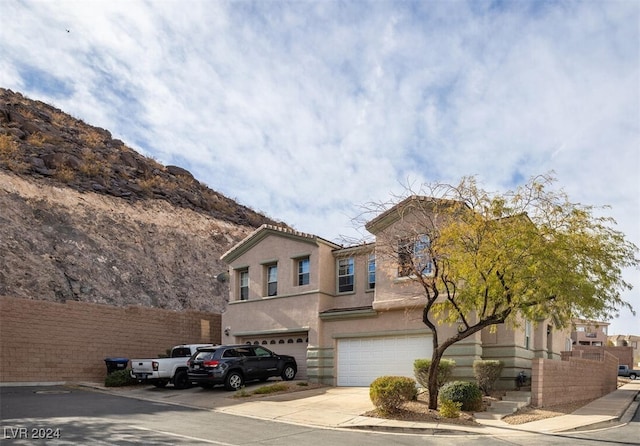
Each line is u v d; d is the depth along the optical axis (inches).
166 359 849.5
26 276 1163.3
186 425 514.9
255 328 987.3
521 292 575.5
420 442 459.5
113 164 1828.2
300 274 956.0
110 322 998.4
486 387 698.2
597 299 589.3
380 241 713.0
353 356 861.8
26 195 1368.1
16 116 1707.7
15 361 868.0
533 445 453.1
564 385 760.3
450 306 635.5
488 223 581.6
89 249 1365.7
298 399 711.1
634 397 932.6
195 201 1909.4
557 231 588.4
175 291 1462.8
